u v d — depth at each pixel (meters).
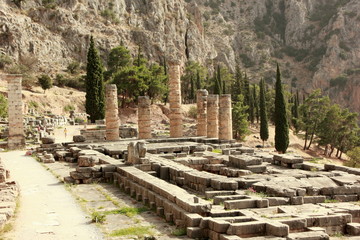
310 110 102.00
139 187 19.06
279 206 16.22
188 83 145.38
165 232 14.03
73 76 140.88
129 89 99.06
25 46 142.25
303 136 107.44
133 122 96.06
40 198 19.34
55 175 25.89
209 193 18.17
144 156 24.94
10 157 36.25
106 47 165.38
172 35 196.12
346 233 14.09
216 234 12.65
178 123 46.94
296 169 24.89
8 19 141.88
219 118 45.53
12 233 13.84
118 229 14.48
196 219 13.43
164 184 17.97
